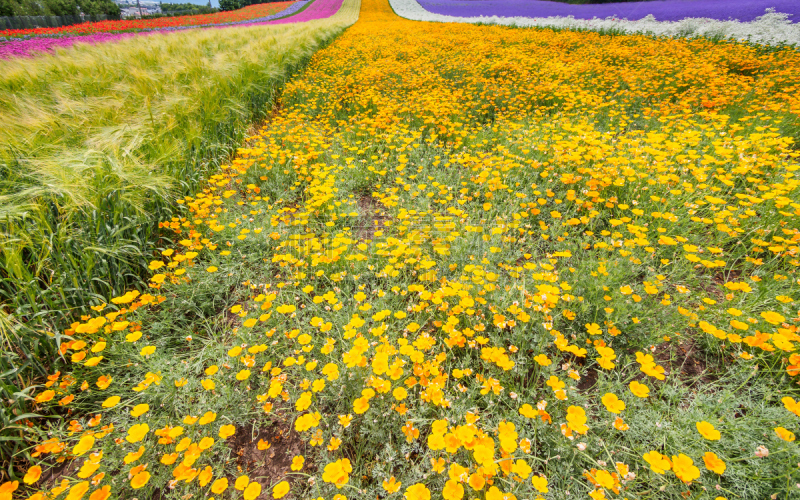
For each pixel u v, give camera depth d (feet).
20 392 5.35
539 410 5.17
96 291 7.61
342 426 5.73
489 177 12.28
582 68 24.97
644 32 41.47
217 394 6.19
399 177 13.05
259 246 10.16
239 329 7.25
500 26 62.34
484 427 5.21
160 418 5.81
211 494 5.12
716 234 9.39
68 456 5.40
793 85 18.84
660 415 5.42
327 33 50.65
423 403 5.77
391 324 7.22
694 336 6.84
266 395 5.63
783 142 11.55
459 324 7.30
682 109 16.70
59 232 7.12
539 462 5.13
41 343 6.28
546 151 13.33
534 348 6.57
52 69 16.28
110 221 8.43
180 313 8.05
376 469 5.03
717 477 4.74
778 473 4.58
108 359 6.68
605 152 12.11
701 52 28.68
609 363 5.61
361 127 17.20
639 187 10.62
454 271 8.84
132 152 9.71
